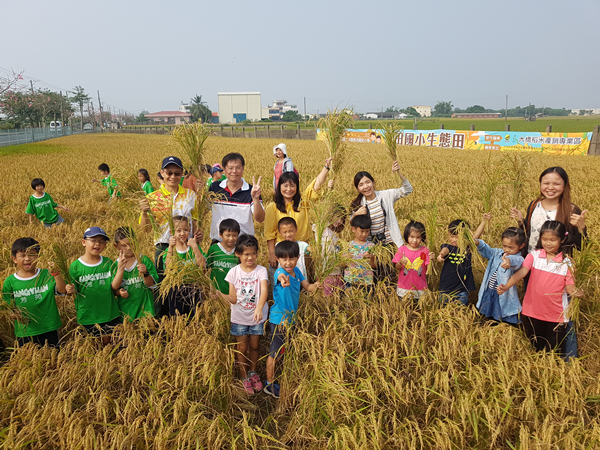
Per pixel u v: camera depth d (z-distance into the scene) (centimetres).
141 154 2961
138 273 477
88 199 1244
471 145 3066
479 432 348
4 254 675
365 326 437
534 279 436
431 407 358
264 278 434
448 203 1150
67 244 779
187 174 535
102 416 341
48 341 455
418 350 403
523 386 366
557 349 435
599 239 707
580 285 413
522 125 5838
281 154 789
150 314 468
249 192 521
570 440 313
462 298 517
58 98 8719
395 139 582
